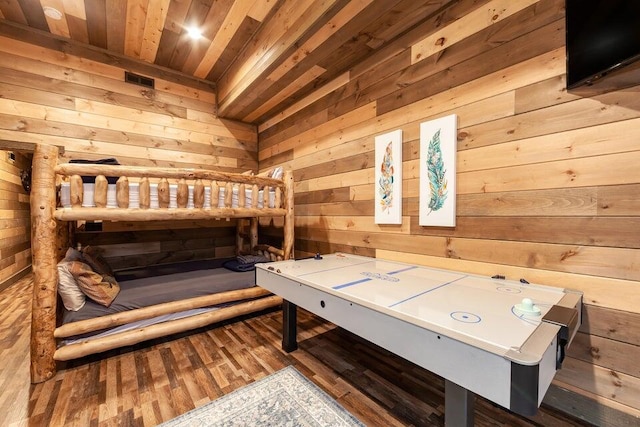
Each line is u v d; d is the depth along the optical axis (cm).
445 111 204
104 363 206
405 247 234
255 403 162
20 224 476
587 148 144
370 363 206
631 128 132
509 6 172
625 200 134
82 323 201
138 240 355
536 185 161
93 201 214
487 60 182
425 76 217
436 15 209
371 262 235
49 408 159
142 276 292
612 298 138
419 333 107
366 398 167
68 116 310
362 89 270
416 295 139
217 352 222
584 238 145
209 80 402
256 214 286
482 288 152
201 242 404
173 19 269
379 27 224
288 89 326
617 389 137
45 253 190
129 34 295
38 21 278
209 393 172
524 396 78
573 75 142
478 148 186
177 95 380
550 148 156
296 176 362
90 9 258
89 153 321
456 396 108
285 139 383
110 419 151
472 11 189
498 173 177
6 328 265
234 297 269
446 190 201
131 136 347
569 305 122
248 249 413
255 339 245
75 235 308
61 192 206
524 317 108
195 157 395
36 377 182
